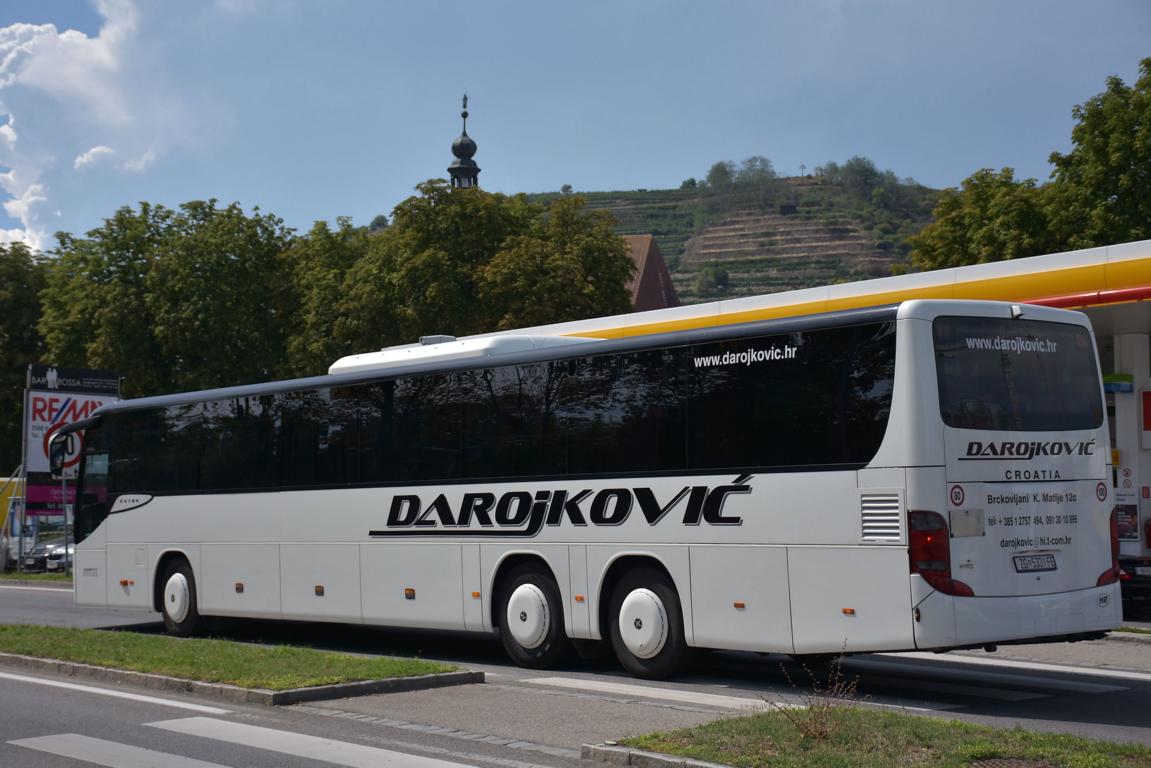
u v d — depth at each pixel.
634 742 7.97
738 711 9.80
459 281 41.84
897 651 9.93
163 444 17.83
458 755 8.26
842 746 7.50
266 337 47.94
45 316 50.47
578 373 12.61
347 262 49.72
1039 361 10.67
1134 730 9.02
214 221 48.03
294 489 15.70
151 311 47.31
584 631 12.31
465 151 87.31
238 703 10.54
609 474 12.18
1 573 36.44
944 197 40.97
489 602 13.28
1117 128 34.47
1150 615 18.38
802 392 10.68
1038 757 7.11
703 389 11.45
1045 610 10.23
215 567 16.75
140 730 9.38
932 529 9.80
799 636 10.48
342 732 9.15
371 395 14.85
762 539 10.80
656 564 11.80
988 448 10.16
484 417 13.51
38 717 10.09
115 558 18.34
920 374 9.99
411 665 11.70
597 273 43.94
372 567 14.60
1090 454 10.84
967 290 17.47
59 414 37.41
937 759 7.09
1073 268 16.48
